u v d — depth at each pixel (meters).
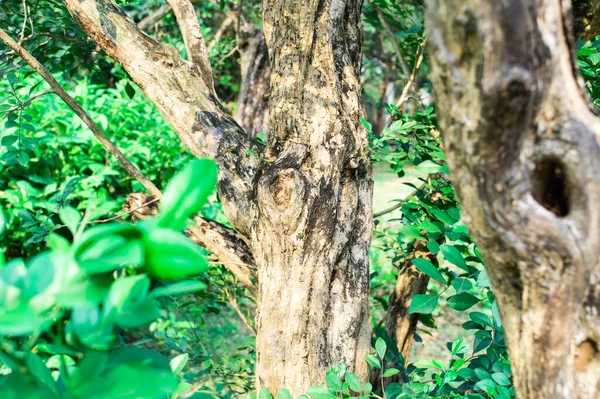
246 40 5.12
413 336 2.77
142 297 0.59
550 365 0.88
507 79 0.72
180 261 0.58
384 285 4.19
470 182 0.82
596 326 0.85
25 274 0.56
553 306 0.85
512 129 0.77
